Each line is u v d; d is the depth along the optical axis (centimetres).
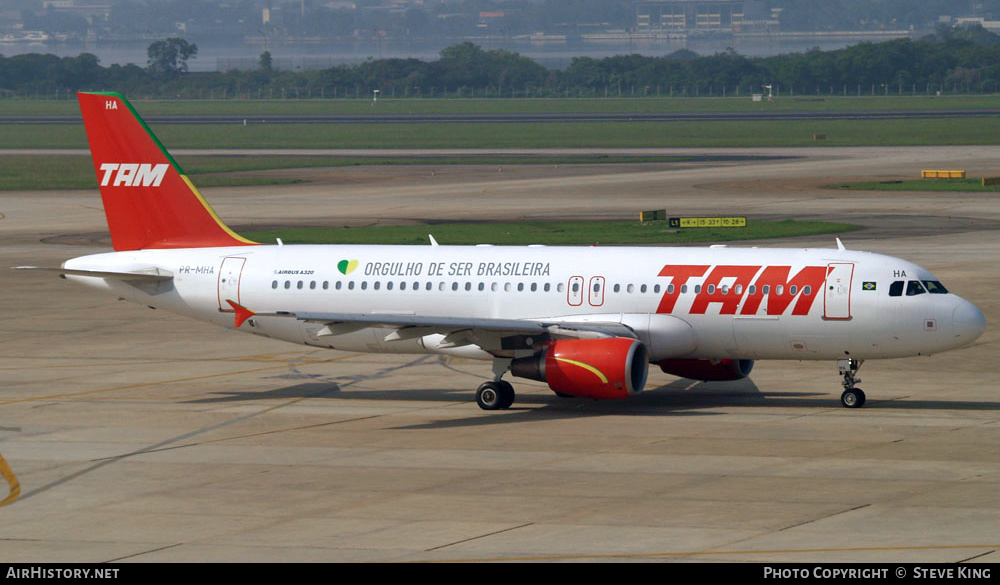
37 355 17775
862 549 8281
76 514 9606
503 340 13675
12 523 9369
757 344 13662
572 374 13238
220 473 10912
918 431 12225
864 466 10750
